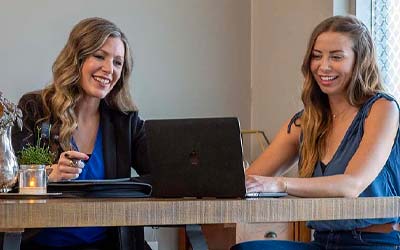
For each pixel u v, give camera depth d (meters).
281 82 4.45
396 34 3.85
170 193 1.89
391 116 2.40
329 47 2.48
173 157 1.88
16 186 2.20
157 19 4.48
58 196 2.03
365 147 2.34
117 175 2.76
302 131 2.61
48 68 4.19
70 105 2.75
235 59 4.70
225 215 1.68
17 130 2.70
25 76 4.14
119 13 4.38
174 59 4.52
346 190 2.15
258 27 4.70
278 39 4.49
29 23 4.15
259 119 4.67
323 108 2.57
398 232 2.36
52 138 2.72
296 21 4.32
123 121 2.86
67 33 4.23
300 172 2.59
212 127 1.86
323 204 1.79
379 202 1.87
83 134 2.79
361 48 2.48
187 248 4.20
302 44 4.25
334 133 2.53
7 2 4.11
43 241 2.54
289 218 1.75
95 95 2.77
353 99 2.48
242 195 1.85
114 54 2.81
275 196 1.98
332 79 2.48
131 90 4.40
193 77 4.58
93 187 2.11
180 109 4.54
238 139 1.85
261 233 3.75
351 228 2.34
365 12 3.99
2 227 1.53
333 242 2.40
